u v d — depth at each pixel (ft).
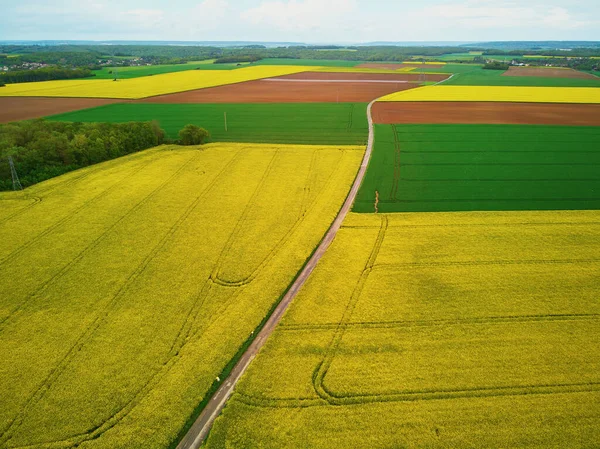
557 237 126.52
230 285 105.40
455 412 69.05
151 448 65.05
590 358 80.02
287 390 74.08
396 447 63.62
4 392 74.23
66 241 124.67
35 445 65.46
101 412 70.79
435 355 81.41
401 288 102.58
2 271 109.50
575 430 65.62
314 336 87.15
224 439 65.57
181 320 92.94
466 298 98.37
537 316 92.17
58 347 84.69
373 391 73.46
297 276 110.42
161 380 76.95
